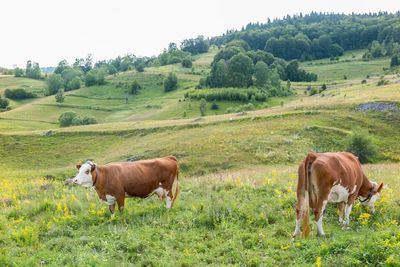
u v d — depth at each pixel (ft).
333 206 42.73
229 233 37.91
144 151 190.29
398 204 42.39
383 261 28.99
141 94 563.07
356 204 42.29
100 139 233.35
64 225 42.14
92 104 522.88
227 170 156.25
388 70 558.56
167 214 43.78
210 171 159.22
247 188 51.31
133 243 35.99
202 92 458.91
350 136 171.22
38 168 204.13
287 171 70.85
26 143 236.02
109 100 541.75
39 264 33.04
